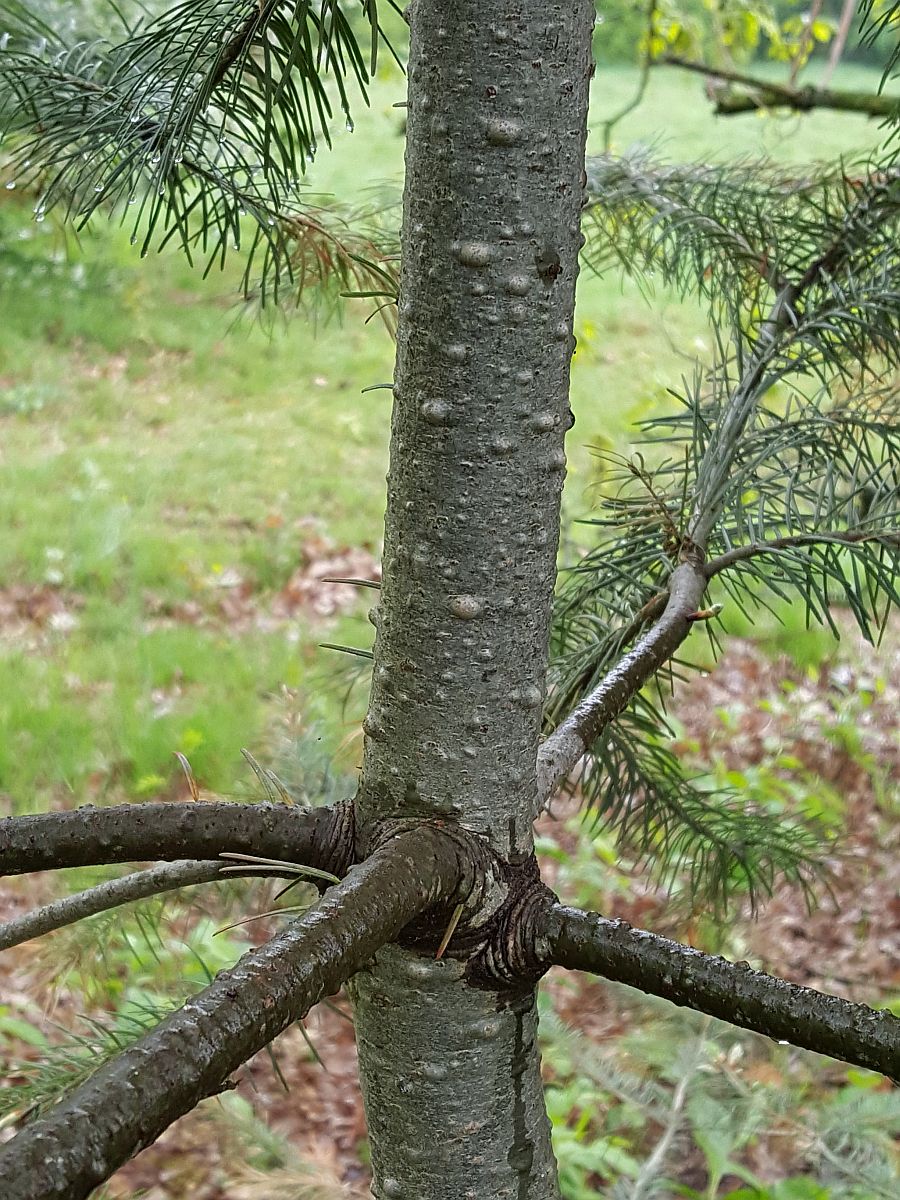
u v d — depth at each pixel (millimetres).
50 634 5199
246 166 1041
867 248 1470
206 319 8672
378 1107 898
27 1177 451
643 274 2037
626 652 1240
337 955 637
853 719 4547
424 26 707
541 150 712
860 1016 677
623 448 6105
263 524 6359
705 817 1655
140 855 783
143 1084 503
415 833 804
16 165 1107
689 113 10258
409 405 776
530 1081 900
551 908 830
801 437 1344
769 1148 2396
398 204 1694
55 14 1462
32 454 6836
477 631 799
